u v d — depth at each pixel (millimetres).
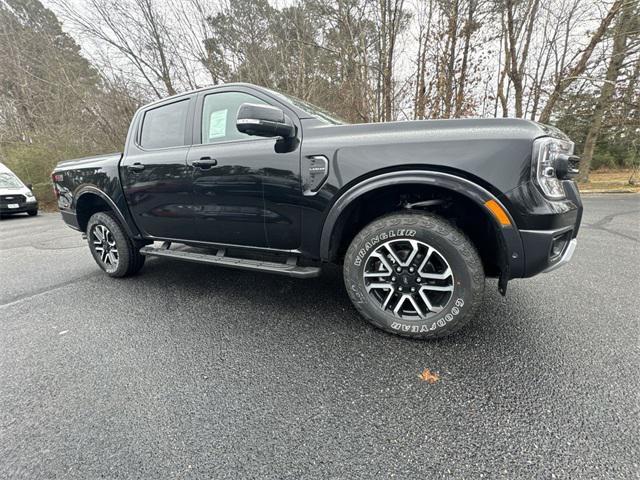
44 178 11844
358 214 2002
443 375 1506
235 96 2234
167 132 2541
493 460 1062
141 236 2887
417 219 1706
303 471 1050
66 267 3709
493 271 1921
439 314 1727
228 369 1626
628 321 1978
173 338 1958
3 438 1220
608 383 1409
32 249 4852
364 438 1171
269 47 10750
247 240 2246
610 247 3803
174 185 2420
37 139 12203
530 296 2404
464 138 1571
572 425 1189
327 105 9742
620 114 11352
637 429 1159
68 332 2072
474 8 8461
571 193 1928
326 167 1832
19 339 1996
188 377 1570
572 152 1929
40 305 2531
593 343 1735
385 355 1688
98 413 1340
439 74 8883
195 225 2434
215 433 1219
